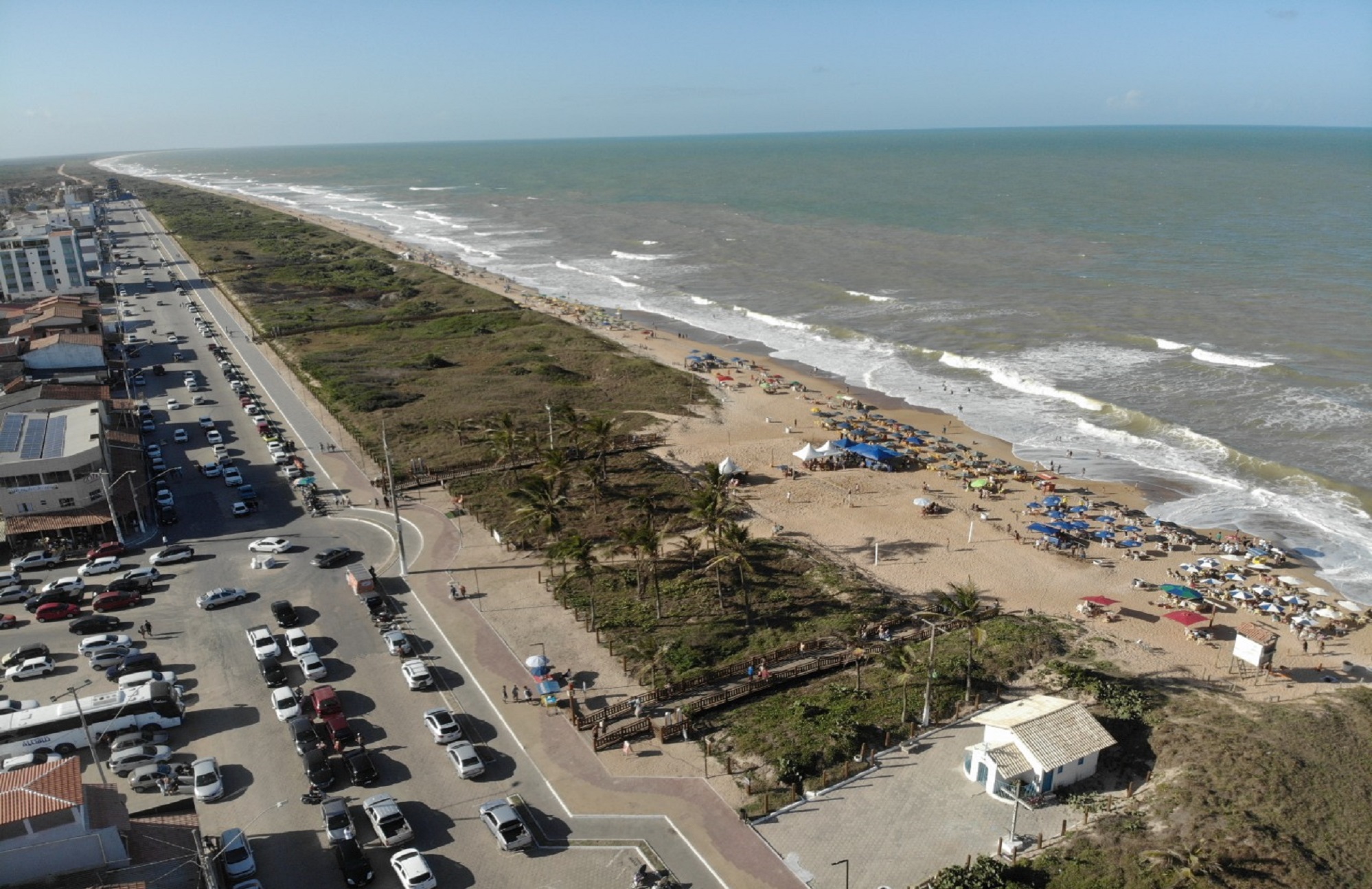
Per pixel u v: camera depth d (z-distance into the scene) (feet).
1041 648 211.82
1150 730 178.91
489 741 177.27
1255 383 405.18
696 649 210.18
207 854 140.97
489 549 262.88
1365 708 184.55
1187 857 138.72
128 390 424.46
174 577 246.06
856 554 268.62
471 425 368.48
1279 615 232.94
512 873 143.84
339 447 351.05
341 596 235.40
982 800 160.15
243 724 181.68
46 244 631.56
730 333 550.77
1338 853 141.90
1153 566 262.06
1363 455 331.36
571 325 562.66
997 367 450.30
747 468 334.85
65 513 265.54
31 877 129.39
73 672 200.34
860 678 198.18
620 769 168.86
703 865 144.87
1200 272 622.95
